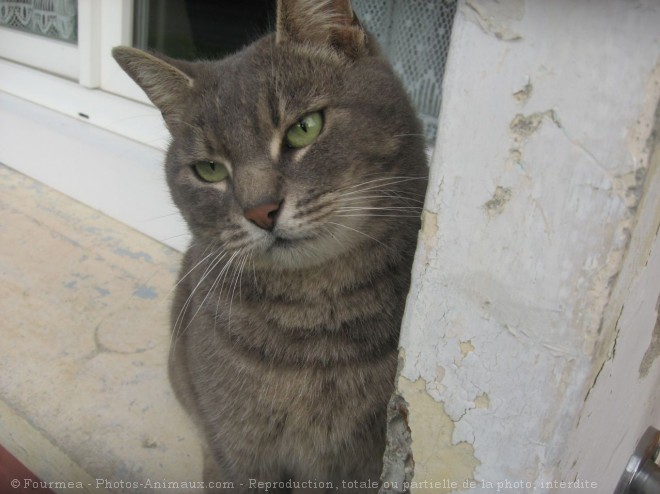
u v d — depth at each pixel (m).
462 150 0.19
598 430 0.23
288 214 0.27
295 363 0.29
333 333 0.29
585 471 0.24
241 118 0.28
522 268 0.19
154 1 0.55
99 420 0.37
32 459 0.37
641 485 0.29
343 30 0.29
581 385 0.19
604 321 0.19
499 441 0.22
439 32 0.43
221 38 0.58
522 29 0.17
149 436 0.36
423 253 0.21
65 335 0.43
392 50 0.45
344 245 0.28
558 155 0.18
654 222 0.19
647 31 0.15
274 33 0.31
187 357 0.34
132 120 0.53
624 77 0.16
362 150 0.28
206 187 0.30
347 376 0.29
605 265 0.18
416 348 0.23
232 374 0.30
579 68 0.16
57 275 0.49
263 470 0.33
